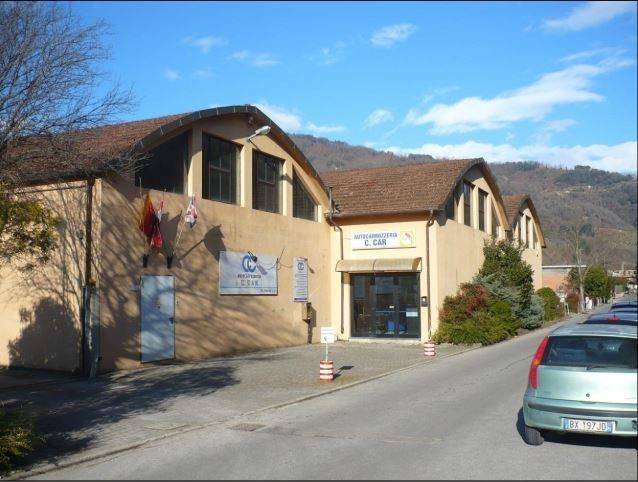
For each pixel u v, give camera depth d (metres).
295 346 23.16
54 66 11.38
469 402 11.77
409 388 13.84
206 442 9.27
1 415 8.38
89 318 15.10
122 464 8.24
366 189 27.27
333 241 26.25
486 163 31.12
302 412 11.39
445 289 25.70
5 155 10.47
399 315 25.20
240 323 20.39
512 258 30.88
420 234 24.89
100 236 15.25
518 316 30.59
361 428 9.78
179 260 17.88
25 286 16.34
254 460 8.09
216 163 20.09
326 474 7.26
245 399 12.59
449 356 20.44
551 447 8.28
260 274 21.52
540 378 8.26
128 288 16.06
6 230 9.12
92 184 15.43
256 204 21.91
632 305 18.05
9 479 7.70
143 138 15.94
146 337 16.56
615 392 7.77
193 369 16.33
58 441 9.47
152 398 12.67
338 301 25.98
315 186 25.38
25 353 16.23
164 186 17.69
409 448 8.35
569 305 56.69
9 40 10.86
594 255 78.62
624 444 8.39
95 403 12.20
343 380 15.02
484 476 6.98
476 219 30.77
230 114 20.25
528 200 43.34
